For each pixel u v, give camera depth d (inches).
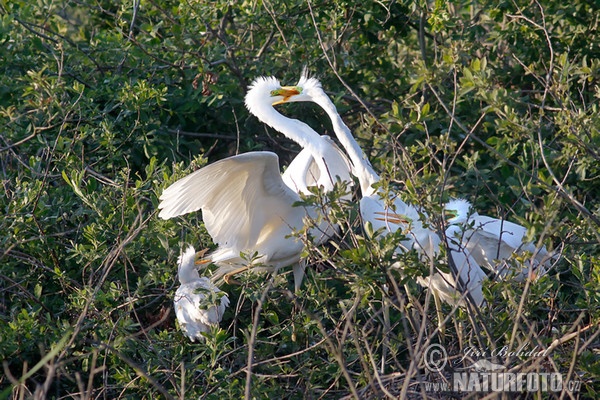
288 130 486.9
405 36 583.2
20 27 553.6
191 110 532.1
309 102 573.0
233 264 463.5
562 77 347.6
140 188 446.0
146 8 577.0
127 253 412.8
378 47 594.9
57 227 452.1
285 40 528.7
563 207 440.8
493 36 558.3
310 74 562.3
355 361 375.9
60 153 477.7
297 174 498.6
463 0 552.1
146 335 372.8
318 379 388.2
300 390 370.0
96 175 468.8
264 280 466.3
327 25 588.1
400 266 343.0
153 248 423.2
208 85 521.7
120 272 437.1
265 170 429.7
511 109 341.1
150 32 558.9
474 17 592.1
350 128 625.9
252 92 488.4
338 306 420.8
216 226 447.5
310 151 485.4
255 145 549.0
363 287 339.3
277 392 375.2
